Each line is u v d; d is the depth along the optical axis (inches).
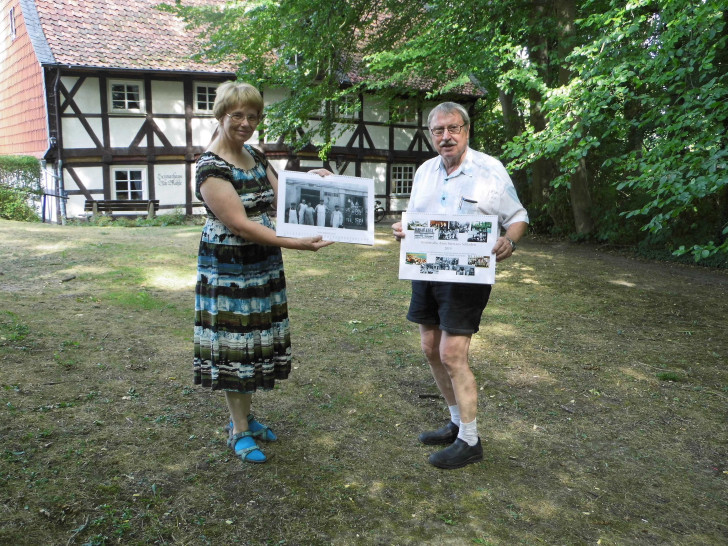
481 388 169.2
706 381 182.4
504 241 113.6
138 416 137.6
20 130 762.8
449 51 475.5
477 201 117.1
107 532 95.0
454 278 114.3
